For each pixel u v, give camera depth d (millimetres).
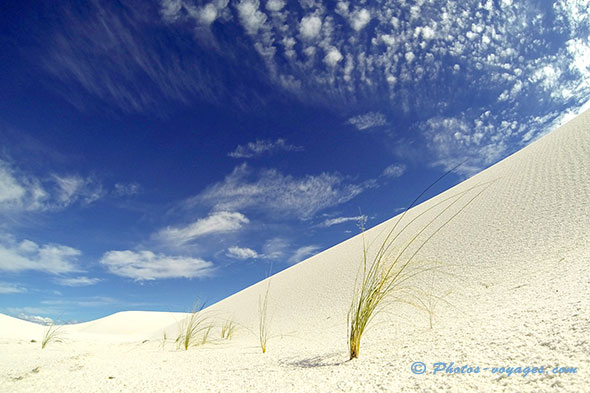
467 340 2189
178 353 4941
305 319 7707
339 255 14227
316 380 2010
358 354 2646
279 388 1934
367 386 1724
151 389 2260
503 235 7129
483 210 9664
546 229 6320
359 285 8477
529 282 3994
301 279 13016
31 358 4328
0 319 13570
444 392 1452
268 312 10031
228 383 2229
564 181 8672
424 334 2959
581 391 1189
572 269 3797
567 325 1905
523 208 8227
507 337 2008
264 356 3648
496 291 4191
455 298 4695
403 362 2049
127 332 23781
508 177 12102
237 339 7324
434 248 8438
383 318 4816
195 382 2369
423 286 6035
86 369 3295
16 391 2500
